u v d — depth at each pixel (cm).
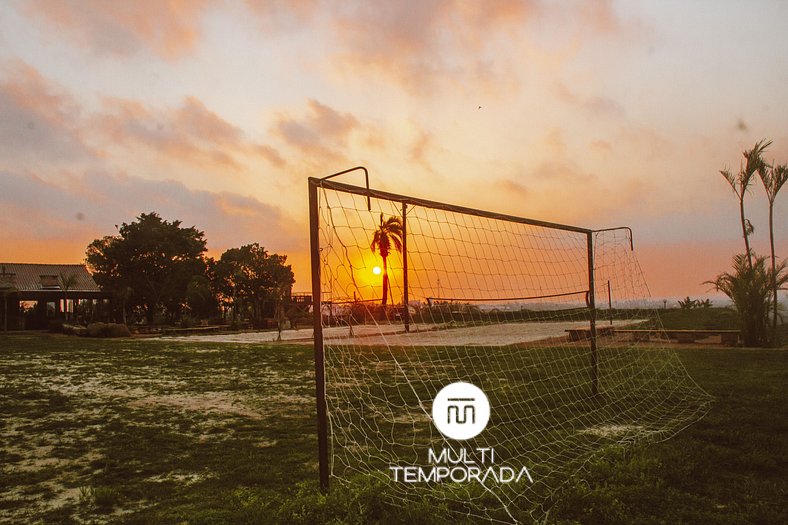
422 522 402
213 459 579
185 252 6141
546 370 1247
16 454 612
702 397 873
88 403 927
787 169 1781
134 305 5994
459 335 2459
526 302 896
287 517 409
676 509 425
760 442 603
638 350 1611
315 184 482
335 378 1187
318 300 471
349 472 523
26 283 4341
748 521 400
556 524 397
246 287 6725
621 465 517
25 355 1881
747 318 1803
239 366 1479
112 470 549
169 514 426
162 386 1118
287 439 661
